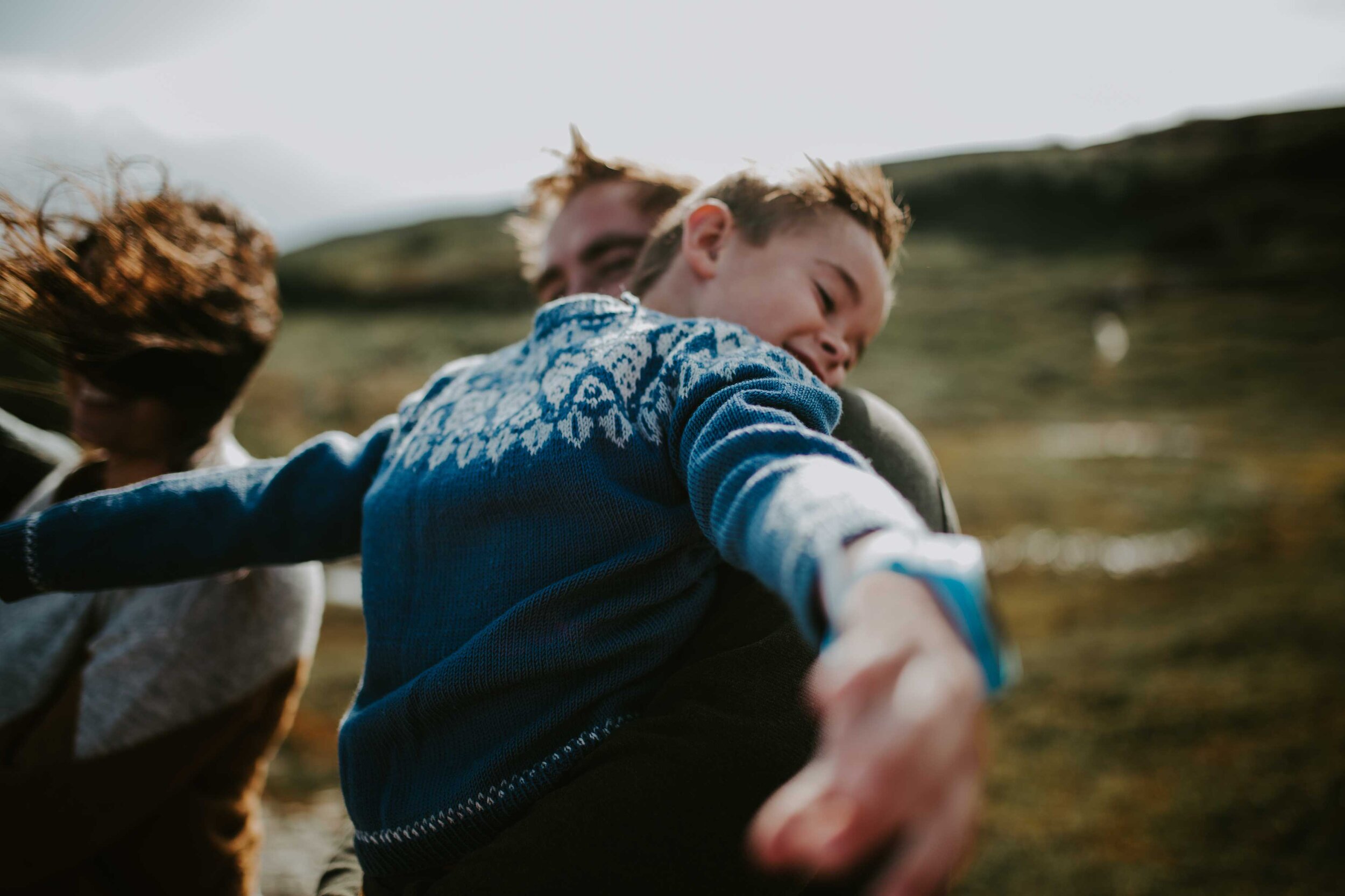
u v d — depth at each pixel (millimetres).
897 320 33688
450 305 42562
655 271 1124
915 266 40906
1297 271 36406
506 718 763
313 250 52344
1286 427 20781
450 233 53938
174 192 1241
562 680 769
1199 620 7902
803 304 995
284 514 970
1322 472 15945
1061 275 38938
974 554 448
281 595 1247
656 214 1684
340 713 6238
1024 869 4402
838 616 447
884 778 361
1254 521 12648
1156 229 43094
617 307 931
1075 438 20562
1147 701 6238
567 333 917
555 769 753
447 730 781
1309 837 4438
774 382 708
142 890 1168
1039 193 47594
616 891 677
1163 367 27328
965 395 25500
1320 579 9125
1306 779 4922
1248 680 6430
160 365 1167
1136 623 8438
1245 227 41406
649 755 720
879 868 705
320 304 43844
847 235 1035
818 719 774
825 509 512
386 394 24719
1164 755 5504
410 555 850
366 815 826
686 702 765
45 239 1093
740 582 894
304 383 25375
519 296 43156
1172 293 35938
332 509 980
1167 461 17672
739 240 1034
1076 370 27531
